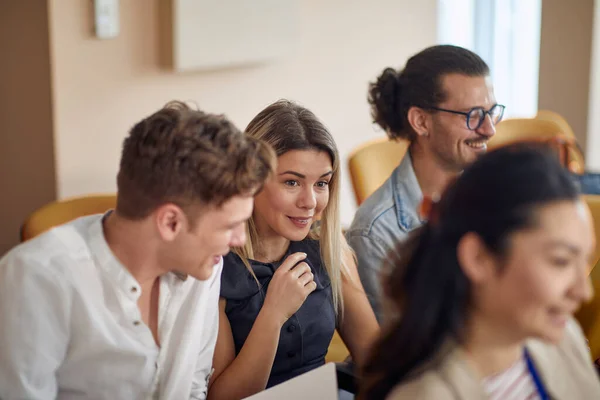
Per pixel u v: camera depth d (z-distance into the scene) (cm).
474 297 100
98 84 310
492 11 480
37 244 137
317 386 143
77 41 300
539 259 93
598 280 181
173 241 136
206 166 129
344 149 425
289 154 171
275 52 368
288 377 183
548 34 403
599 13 390
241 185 131
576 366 122
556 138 283
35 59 300
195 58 332
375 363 105
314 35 395
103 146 317
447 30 482
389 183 216
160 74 331
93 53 306
